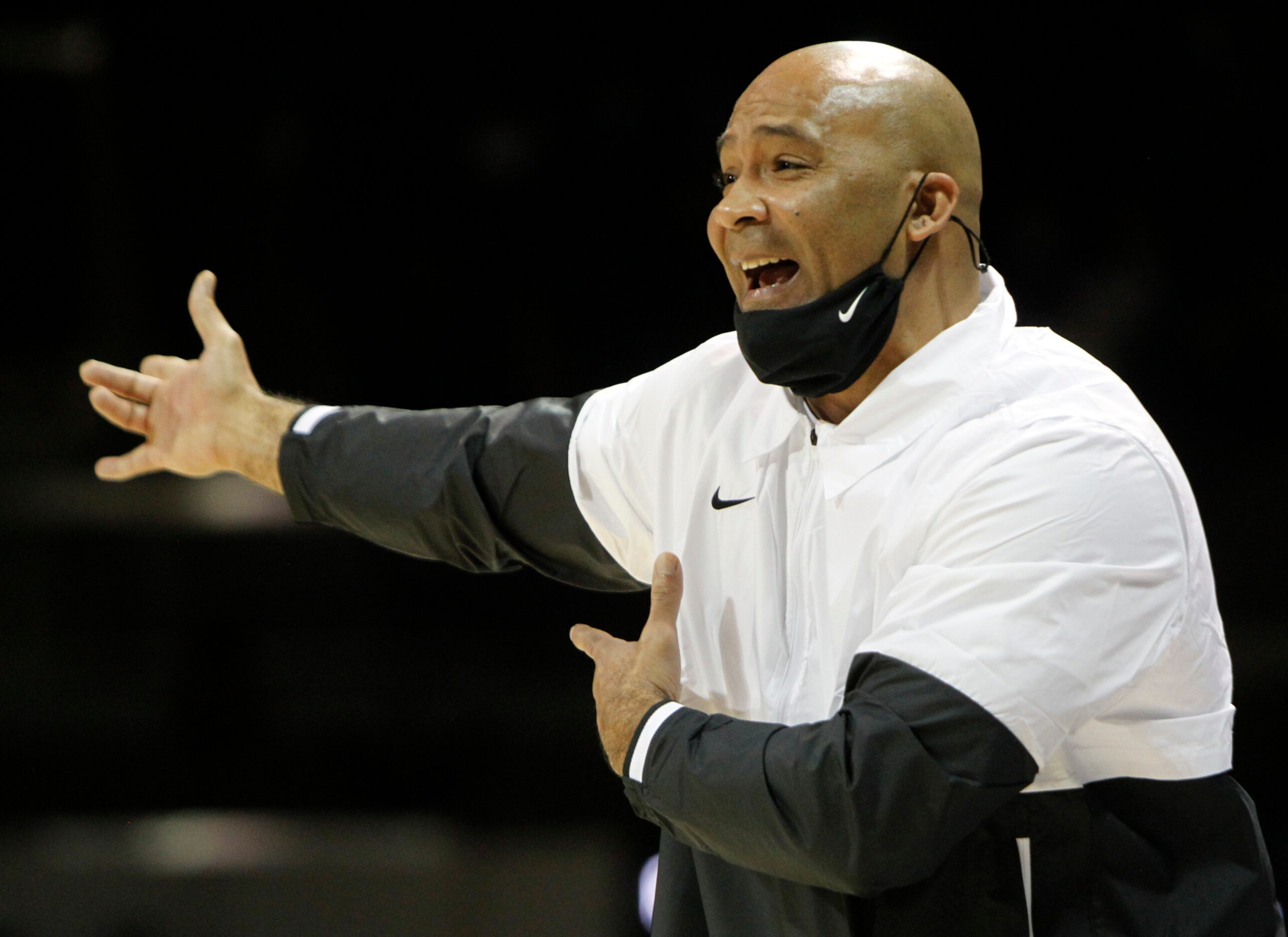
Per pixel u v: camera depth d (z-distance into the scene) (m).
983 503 4.84
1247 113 14.20
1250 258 14.37
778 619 5.45
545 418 6.37
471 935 12.73
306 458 6.54
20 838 14.22
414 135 16.52
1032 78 14.54
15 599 15.90
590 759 14.57
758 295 5.31
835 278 5.20
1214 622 5.21
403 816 14.43
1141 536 4.80
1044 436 4.90
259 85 16.91
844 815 4.55
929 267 5.34
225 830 14.16
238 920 12.82
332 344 16.97
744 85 15.56
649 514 6.13
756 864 4.87
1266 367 14.43
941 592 4.73
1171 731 5.04
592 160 16.08
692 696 5.60
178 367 6.77
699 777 4.84
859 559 5.18
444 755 14.78
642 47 15.77
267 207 17.09
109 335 17.64
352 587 15.68
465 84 16.30
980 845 4.96
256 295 17.19
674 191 15.98
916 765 4.52
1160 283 14.53
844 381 5.34
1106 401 5.20
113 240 17.42
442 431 6.47
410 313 16.80
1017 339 5.46
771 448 5.61
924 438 5.16
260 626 15.67
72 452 17.50
